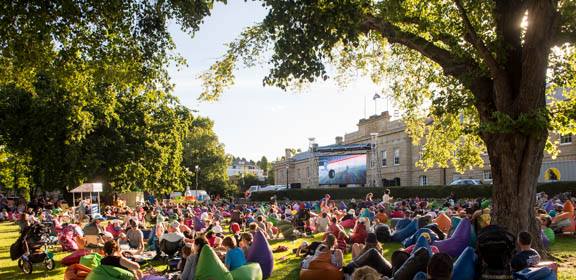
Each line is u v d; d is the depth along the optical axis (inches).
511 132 449.4
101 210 1740.9
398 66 738.8
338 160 2110.0
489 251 291.9
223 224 1266.0
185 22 527.5
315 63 453.4
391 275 377.1
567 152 1520.7
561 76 573.3
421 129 770.8
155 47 572.4
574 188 1342.3
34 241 568.1
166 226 770.8
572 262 496.4
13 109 1429.6
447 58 503.2
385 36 505.0
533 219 467.8
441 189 1652.3
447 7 546.0
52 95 1406.3
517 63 481.4
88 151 1523.1
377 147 2359.7
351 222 917.2
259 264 454.6
